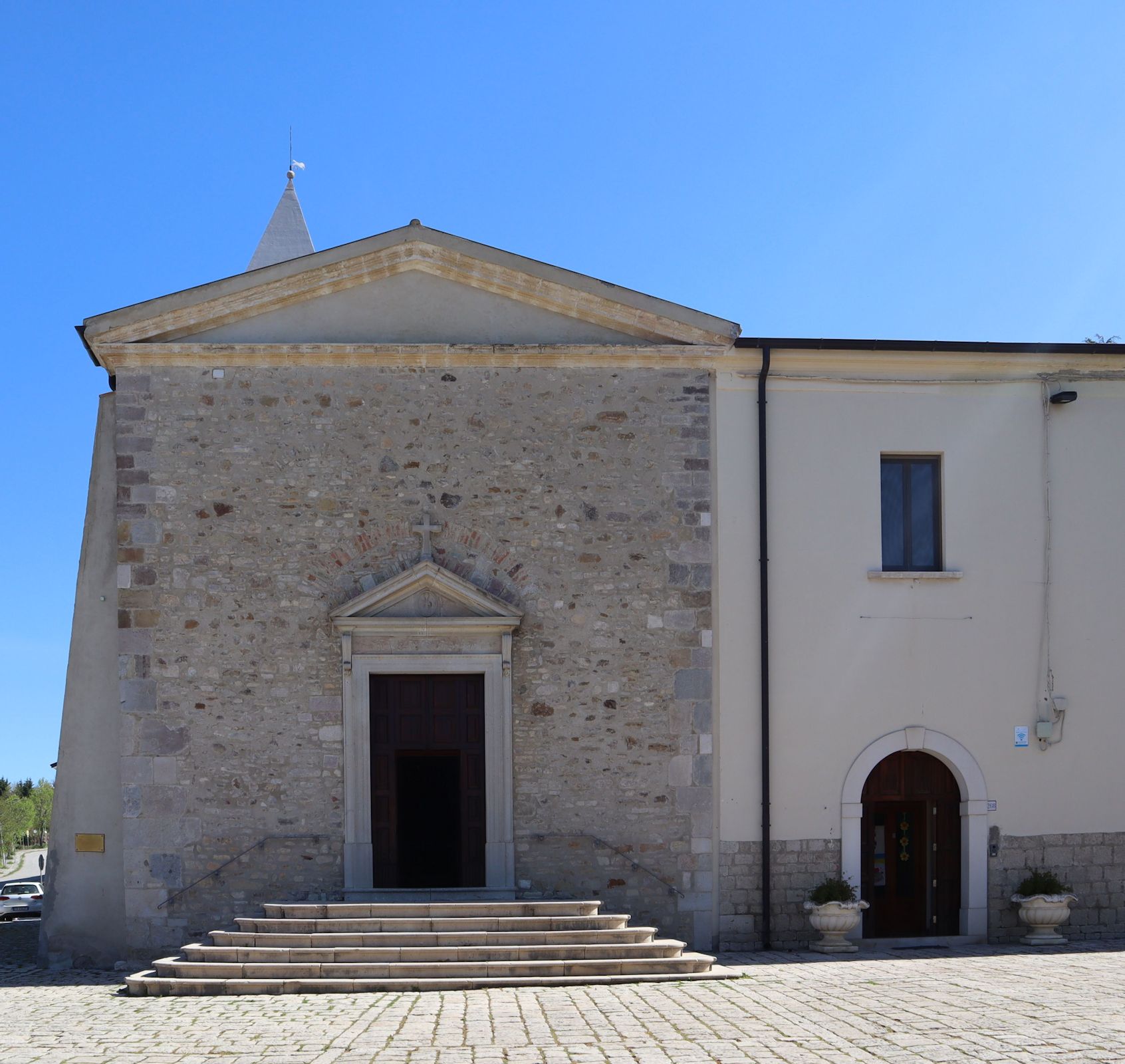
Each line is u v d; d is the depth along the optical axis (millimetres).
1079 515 16141
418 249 15414
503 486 15289
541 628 15094
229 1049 8828
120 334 15070
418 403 15336
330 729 14758
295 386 15258
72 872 14961
